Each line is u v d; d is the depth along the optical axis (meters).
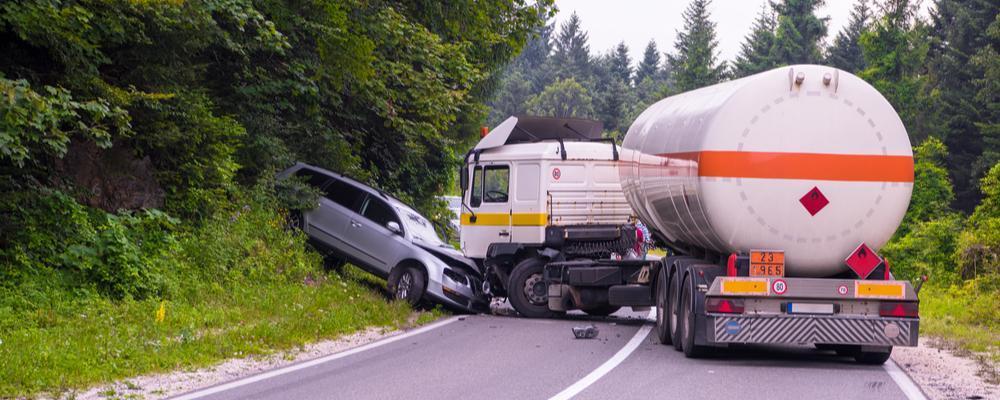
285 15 26.22
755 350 18.59
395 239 25.11
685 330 17.02
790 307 15.96
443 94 31.95
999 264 32.16
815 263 15.98
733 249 16.11
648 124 20.45
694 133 16.42
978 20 92.31
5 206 18.69
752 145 15.74
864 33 91.06
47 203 19.05
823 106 15.78
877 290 15.81
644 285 21.98
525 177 25.34
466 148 43.09
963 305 28.91
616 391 12.90
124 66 21.80
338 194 26.59
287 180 26.42
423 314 23.16
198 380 13.52
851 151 15.77
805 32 128.62
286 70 28.05
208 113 23.58
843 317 15.86
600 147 25.48
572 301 23.97
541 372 14.59
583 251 25.00
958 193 83.06
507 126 26.09
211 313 18.98
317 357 16.11
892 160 15.80
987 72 83.06
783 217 15.80
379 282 28.09
